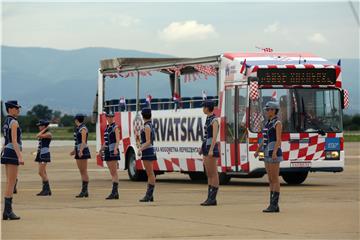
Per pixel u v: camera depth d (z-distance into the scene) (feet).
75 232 59.31
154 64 115.24
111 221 65.21
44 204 78.64
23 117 517.96
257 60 100.53
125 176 132.05
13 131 65.87
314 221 64.69
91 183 111.34
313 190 93.50
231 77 101.14
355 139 326.44
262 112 97.96
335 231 59.57
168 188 99.14
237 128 100.01
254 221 64.90
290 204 76.64
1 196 86.17
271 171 70.23
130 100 119.85
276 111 70.49
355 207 74.02
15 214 69.51
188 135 108.47
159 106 114.52
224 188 97.19
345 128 488.02
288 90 99.30
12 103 66.08
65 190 97.14
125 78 121.49
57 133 502.38
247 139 98.22
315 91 100.27
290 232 59.06
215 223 63.82
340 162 100.89
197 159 106.83
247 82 98.48
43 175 89.30
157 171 117.08
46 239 56.18
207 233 58.70
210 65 104.63
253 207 74.59
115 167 84.02
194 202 79.61
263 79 98.17
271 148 70.18
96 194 90.53
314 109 100.22
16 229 60.80
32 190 97.35
